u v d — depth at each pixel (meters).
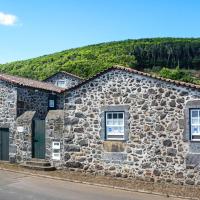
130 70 15.91
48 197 12.44
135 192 13.69
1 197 12.29
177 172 14.80
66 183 15.09
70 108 17.70
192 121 14.68
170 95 15.09
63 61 50.81
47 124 18.55
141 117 15.70
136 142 15.77
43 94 22.12
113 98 16.45
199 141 14.43
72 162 17.52
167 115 15.12
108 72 16.64
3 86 20.73
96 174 16.75
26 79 24.55
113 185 14.65
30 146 19.31
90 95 17.12
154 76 15.33
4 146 20.69
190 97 14.64
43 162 18.28
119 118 16.36
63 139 17.86
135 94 15.90
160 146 15.21
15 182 14.92
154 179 15.27
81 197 12.61
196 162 14.41
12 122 20.22
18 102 20.25
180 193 13.38
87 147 17.11
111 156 16.38
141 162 15.61
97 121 16.86
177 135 14.86
